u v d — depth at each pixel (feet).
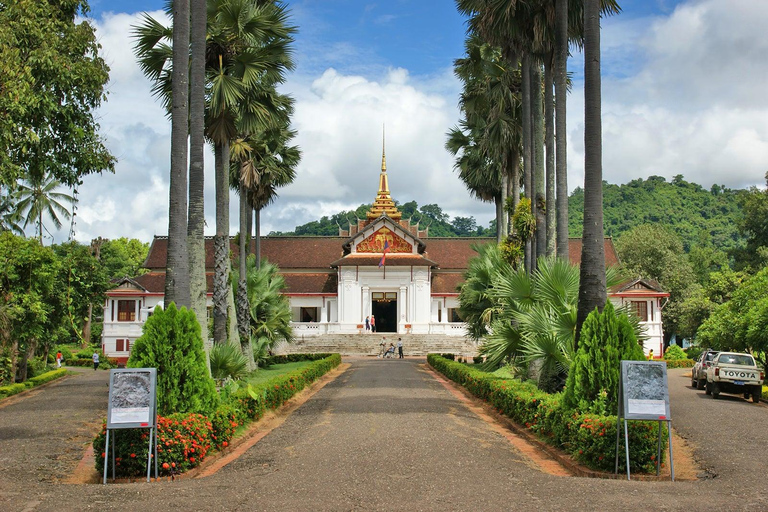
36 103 59.26
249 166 91.81
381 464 33.19
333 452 36.81
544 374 53.11
